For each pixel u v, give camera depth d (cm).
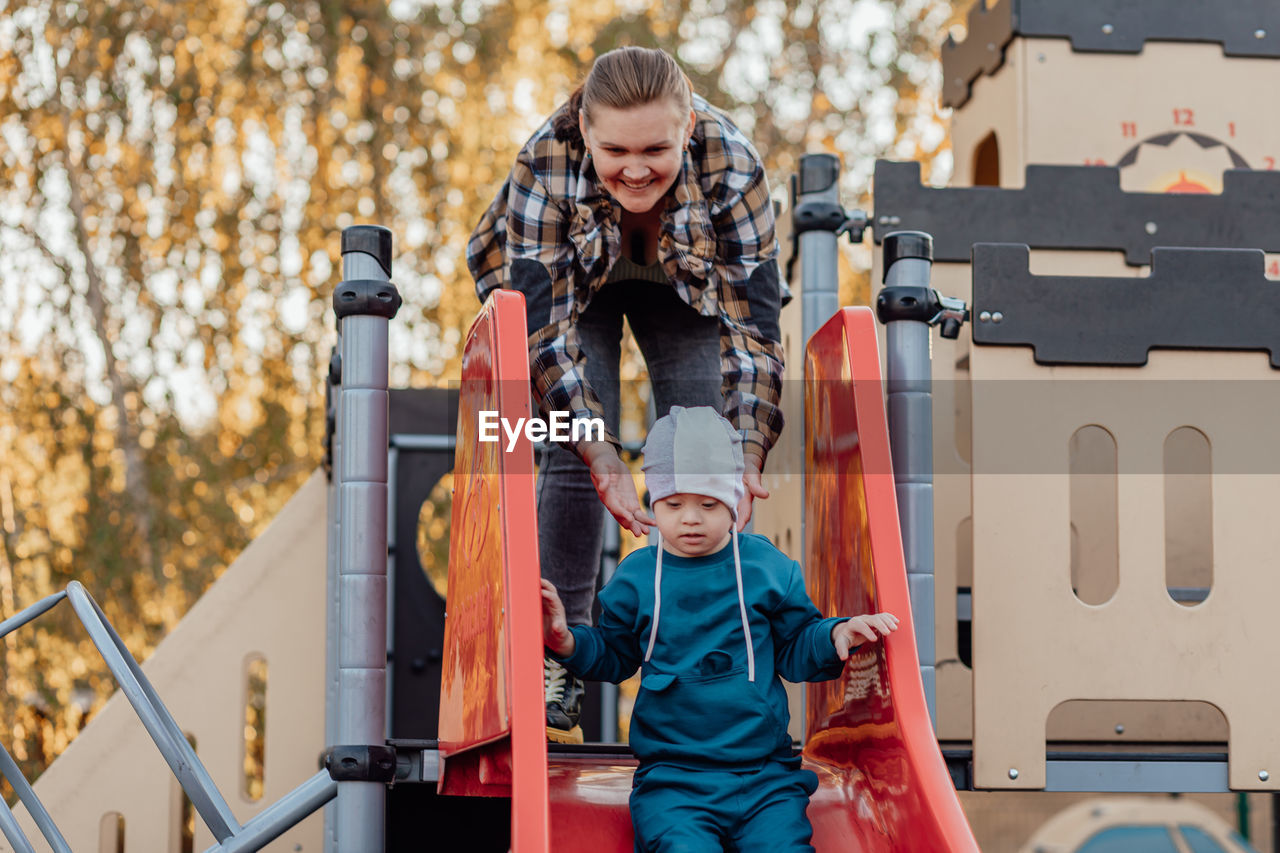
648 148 197
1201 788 242
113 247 779
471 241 258
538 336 216
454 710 200
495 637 179
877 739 192
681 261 220
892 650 187
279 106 797
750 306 224
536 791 162
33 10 774
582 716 426
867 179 995
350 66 821
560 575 243
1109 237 343
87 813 404
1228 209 346
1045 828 693
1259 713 243
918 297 238
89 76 774
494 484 185
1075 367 249
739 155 223
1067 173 344
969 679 322
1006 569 243
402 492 455
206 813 223
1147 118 389
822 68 1012
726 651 187
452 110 840
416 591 448
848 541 210
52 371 764
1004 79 399
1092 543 322
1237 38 392
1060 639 242
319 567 430
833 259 329
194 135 779
